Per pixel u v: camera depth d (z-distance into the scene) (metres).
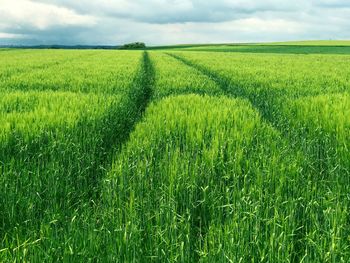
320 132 7.04
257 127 7.14
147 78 19.61
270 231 3.52
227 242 3.34
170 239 3.53
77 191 4.97
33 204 4.43
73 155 5.84
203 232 4.03
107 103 9.22
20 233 3.83
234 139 6.14
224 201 4.37
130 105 10.91
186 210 4.15
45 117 7.23
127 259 3.28
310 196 4.39
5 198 4.47
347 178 5.02
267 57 42.78
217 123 7.09
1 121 6.90
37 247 3.39
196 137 6.37
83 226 3.81
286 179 4.71
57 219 4.09
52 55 44.81
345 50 73.94
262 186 4.54
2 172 5.29
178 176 4.71
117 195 4.53
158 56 44.06
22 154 5.77
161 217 3.85
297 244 3.67
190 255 3.51
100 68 22.12
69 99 9.95
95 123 7.44
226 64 28.56
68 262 3.21
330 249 3.19
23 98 9.85
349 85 14.39
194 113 8.23
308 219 3.97
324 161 5.82
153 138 6.36
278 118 9.40
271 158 5.30
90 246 3.36
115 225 3.79
